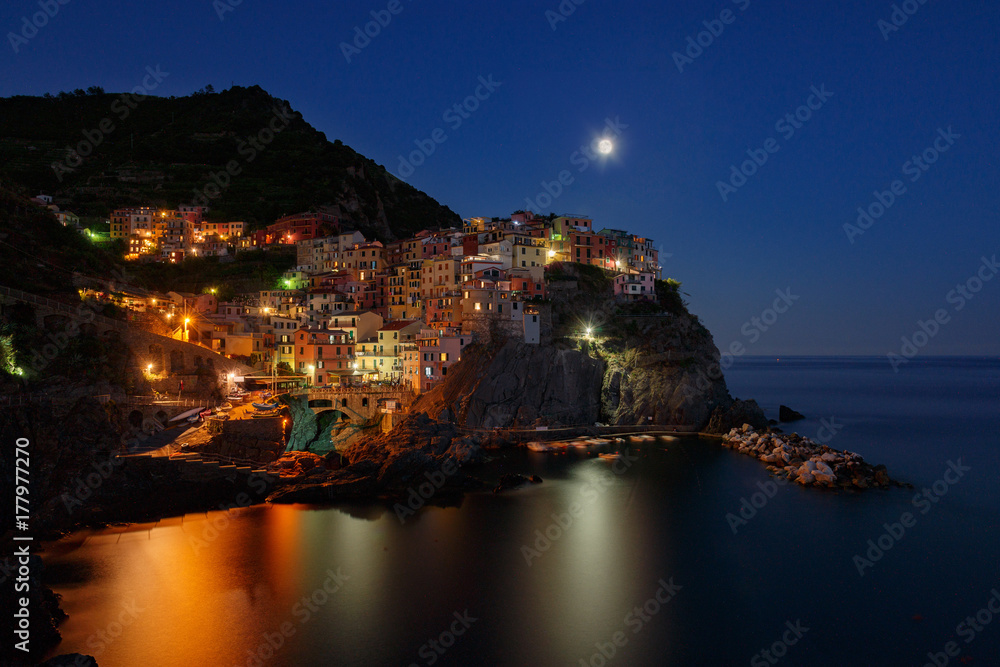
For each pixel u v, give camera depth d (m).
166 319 107.25
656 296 140.88
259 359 110.81
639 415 113.31
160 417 79.62
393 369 120.00
